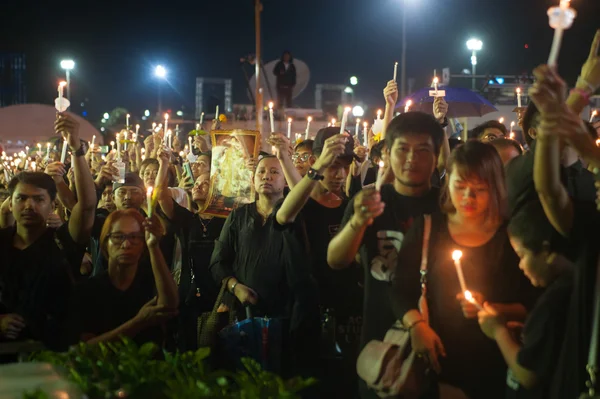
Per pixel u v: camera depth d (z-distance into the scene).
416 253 4.16
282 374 5.23
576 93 3.78
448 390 4.01
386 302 4.34
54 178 6.55
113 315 5.02
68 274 5.31
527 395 3.81
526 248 3.79
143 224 4.80
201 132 9.41
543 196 3.70
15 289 5.23
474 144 4.05
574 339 3.65
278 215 5.25
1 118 23.42
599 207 3.77
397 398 4.04
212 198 7.16
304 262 5.33
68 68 12.40
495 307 3.93
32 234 5.32
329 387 5.12
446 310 4.04
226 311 5.93
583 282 3.67
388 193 4.57
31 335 5.14
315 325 5.22
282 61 19.31
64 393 3.04
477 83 21.33
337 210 5.49
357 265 5.18
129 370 3.34
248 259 5.67
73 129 5.60
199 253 6.73
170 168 8.59
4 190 6.62
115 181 6.59
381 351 4.12
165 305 4.84
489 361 3.99
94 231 6.75
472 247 4.03
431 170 4.48
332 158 4.95
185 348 6.30
